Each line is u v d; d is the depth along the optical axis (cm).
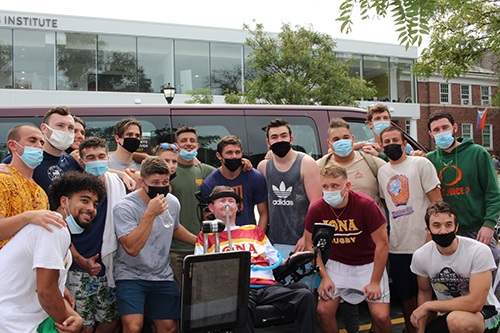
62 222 236
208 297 224
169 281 328
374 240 336
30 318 231
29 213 231
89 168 320
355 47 2159
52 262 223
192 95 1608
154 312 323
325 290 341
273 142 372
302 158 378
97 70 1762
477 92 2728
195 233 383
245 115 450
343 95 1344
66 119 318
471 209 375
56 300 229
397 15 177
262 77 1371
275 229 383
